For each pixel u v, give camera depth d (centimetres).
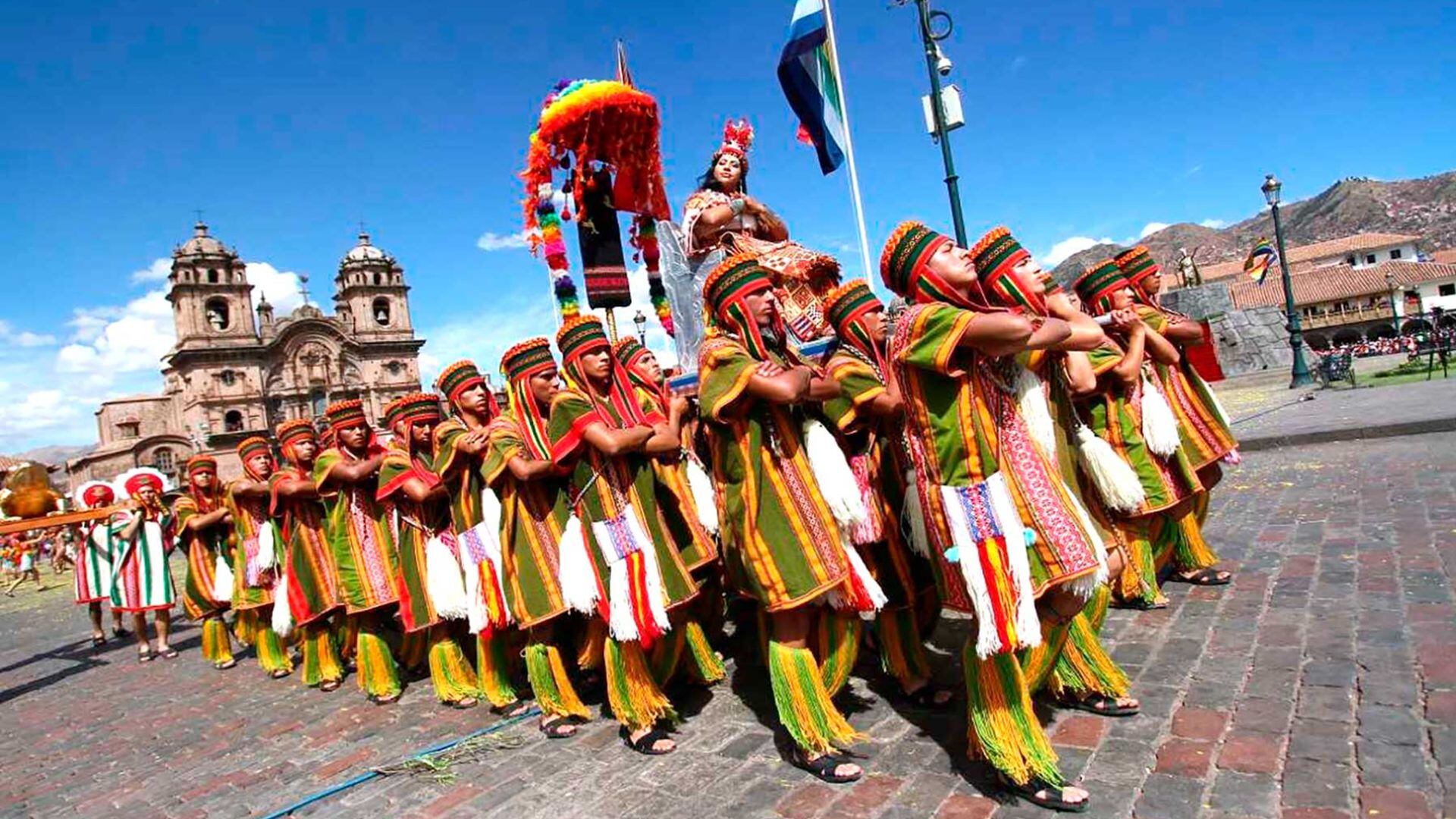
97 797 456
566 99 558
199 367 6469
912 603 394
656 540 409
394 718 522
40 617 1448
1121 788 293
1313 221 19288
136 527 875
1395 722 304
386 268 7519
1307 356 2973
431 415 555
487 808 359
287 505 624
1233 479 873
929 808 301
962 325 283
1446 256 7669
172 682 748
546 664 440
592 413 402
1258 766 291
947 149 906
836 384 361
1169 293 3075
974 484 293
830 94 727
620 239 655
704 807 327
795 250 567
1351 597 445
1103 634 450
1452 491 651
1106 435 476
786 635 349
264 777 445
